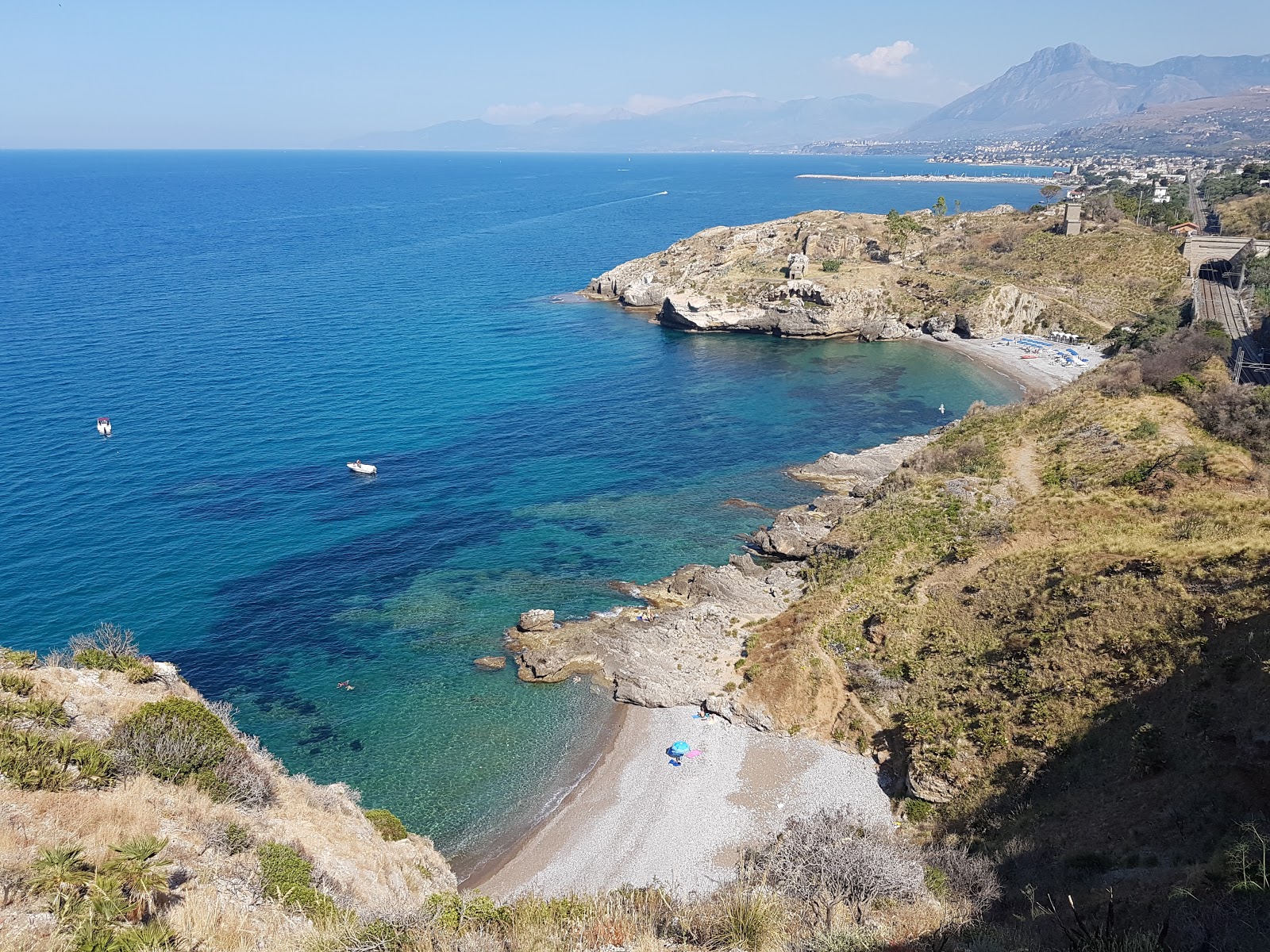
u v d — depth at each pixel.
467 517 72.75
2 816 17.98
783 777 42.34
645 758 44.69
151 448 83.31
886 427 99.88
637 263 181.25
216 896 18.31
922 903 23.92
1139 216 181.38
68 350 115.06
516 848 38.97
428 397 105.25
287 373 111.31
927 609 49.41
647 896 20.81
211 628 54.72
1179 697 33.84
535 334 143.00
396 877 26.67
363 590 60.41
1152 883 22.66
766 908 19.22
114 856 17.42
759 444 93.06
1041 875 27.38
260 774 27.08
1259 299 114.00
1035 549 51.94
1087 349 129.25
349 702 48.69
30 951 13.74
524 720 47.88
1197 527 46.47
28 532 65.12
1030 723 37.88
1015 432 73.00
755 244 176.00
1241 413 61.28
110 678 27.72
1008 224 176.50
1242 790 27.48
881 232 180.50
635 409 105.00
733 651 52.66
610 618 56.81
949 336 142.25
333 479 79.12
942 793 37.62
